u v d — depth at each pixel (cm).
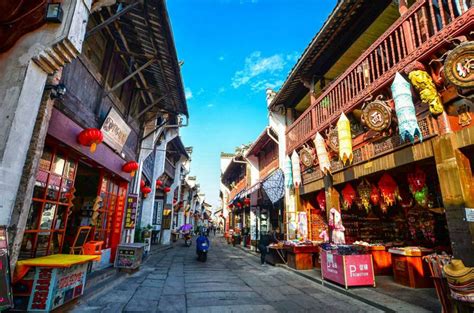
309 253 970
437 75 524
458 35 469
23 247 481
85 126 630
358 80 753
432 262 421
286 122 1345
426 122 544
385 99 657
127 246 859
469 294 342
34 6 390
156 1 533
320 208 1083
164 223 2059
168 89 938
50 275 392
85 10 443
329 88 880
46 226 542
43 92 435
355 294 592
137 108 1095
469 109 477
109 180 892
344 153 724
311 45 878
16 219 378
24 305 380
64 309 440
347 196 837
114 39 757
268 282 782
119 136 846
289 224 1178
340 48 917
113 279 702
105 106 757
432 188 715
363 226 999
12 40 391
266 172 1686
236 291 660
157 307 509
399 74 563
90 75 648
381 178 680
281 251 1103
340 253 695
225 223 3475
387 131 631
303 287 717
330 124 856
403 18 589
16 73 383
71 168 629
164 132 1641
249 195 1886
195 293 632
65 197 605
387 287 648
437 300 527
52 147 550
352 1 706
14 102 368
